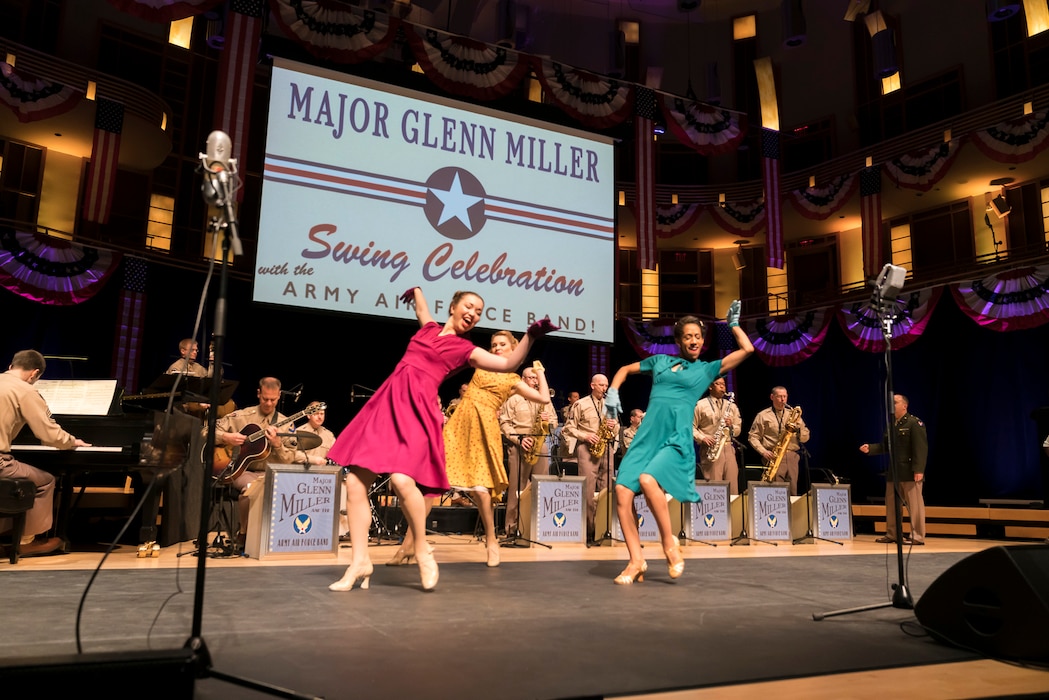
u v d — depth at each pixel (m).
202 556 1.83
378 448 3.06
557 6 15.59
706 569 4.27
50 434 4.23
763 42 15.73
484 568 4.18
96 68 12.06
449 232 8.45
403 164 8.33
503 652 2.02
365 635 2.22
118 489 6.71
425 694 1.60
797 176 14.03
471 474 4.36
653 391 3.92
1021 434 11.70
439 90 9.52
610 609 2.79
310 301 7.78
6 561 4.16
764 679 1.81
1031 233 12.72
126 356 11.41
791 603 3.03
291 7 8.02
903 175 12.47
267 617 2.48
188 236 13.00
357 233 8.05
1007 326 11.09
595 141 9.48
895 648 2.19
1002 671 1.96
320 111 8.03
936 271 13.49
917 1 13.84
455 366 3.20
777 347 14.30
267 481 4.39
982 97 12.68
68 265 10.73
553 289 8.94
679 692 1.69
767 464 7.78
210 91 13.45
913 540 6.97
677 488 3.74
